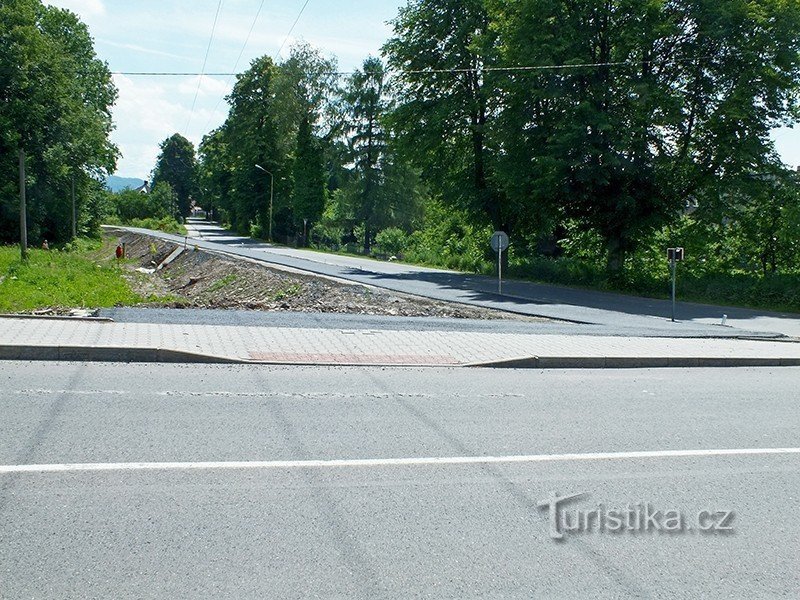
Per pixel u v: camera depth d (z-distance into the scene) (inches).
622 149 1189.1
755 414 316.2
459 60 1627.7
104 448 219.3
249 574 144.2
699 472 224.8
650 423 289.4
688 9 1208.8
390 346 458.0
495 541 165.9
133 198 4916.3
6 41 2001.7
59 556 147.9
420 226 2829.7
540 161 1245.7
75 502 176.4
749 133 1202.6
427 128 1664.6
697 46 1227.2
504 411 299.0
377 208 2751.0
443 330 553.3
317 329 513.7
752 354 512.1
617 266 1334.9
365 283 1044.5
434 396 323.3
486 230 1823.3
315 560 151.9
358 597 136.9
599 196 1305.4
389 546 160.6
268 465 211.8
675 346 531.2
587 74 1258.0
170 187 5182.1
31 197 2059.5
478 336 526.6
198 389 310.8
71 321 474.3
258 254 1825.8
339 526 170.2
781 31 1156.5
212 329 479.8
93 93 2546.8
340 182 2839.6
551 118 1326.3
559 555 160.2
